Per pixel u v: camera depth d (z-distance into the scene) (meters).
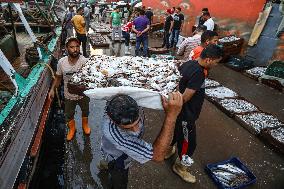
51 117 5.48
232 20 8.92
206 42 3.57
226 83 7.06
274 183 3.63
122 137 1.79
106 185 3.39
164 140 1.76
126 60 3.80
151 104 1.83
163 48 10.23
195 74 2.69
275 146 4.29
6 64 3.24
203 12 8.35
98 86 3.00
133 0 19.80
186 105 2.93
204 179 3.59
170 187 3.41
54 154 4.47
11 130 2.65
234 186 3.38
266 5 7.55
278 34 7.38
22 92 3.32
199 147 4.29
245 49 8.55
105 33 13.11
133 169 3.67
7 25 7.61
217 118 5.21
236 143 4.47
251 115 5.17
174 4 12.36
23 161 3.06
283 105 5.96
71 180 3.44
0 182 2.39
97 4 20.41
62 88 6.68
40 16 8.33
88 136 4.35
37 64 4.44
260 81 7.12
